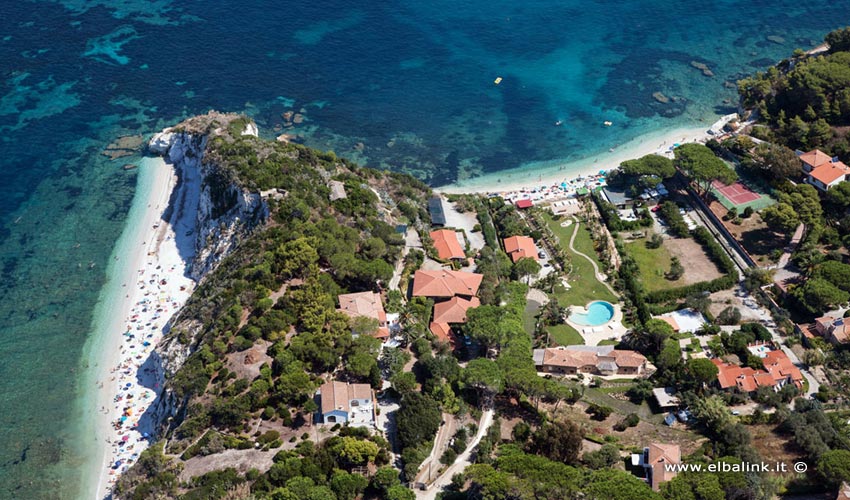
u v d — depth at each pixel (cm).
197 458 16575
